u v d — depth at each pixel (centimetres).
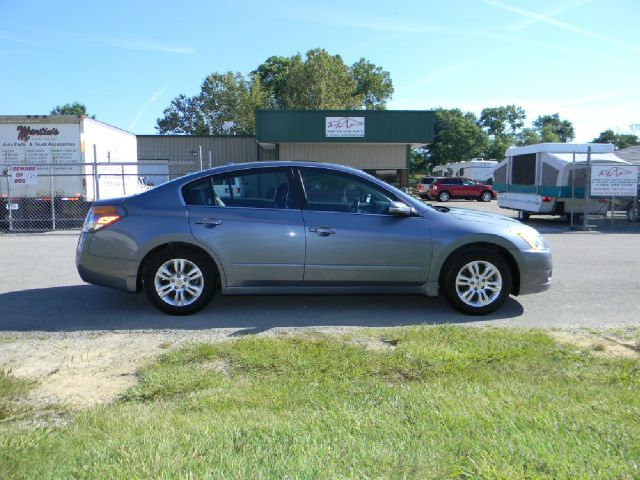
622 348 445
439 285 594
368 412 308
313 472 244
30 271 841
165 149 3456
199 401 330
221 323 551
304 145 3056
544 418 298
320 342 453
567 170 1747
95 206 579
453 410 309
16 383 363
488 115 9388
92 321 556
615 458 256
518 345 441
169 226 560
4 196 1525
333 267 567
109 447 266
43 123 1492
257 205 575
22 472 244
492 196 3700
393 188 591
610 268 898
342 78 5059
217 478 239
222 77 6078
